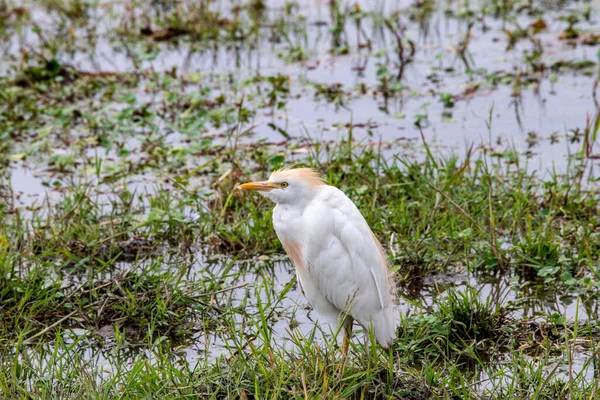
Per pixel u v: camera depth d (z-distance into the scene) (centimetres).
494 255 1105
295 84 1856
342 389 813
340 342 963
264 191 875
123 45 2116
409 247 1127
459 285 1075
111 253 1174
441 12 2269
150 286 1055
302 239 870
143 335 997
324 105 1736
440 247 1156
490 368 860
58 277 1095
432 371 823
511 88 1773
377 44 2073
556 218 1217
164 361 877
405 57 1975
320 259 862
